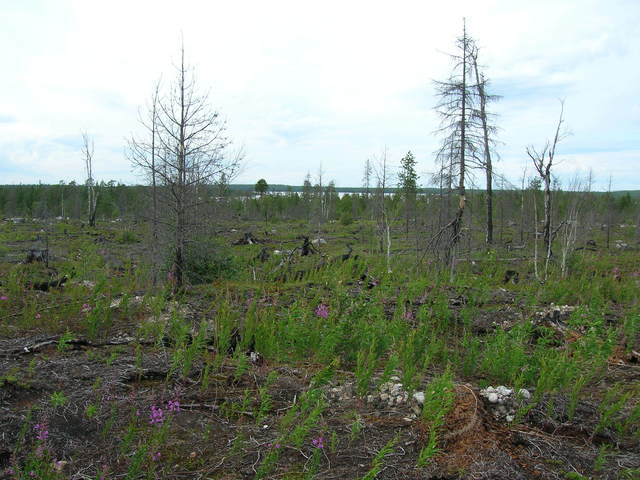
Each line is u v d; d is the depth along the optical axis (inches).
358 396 190.5
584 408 186.4
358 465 145.6
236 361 219.5
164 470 140.7
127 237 1005.8
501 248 899.4
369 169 1191.6
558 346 281.0
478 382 221.6
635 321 291.0
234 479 138.5
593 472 147.6
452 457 146.8
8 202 1879.9
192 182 405.7
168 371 203.6
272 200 2092.8
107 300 300.7
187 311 306.5
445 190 620.4
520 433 164.2
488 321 332.5
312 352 243.9
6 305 310.7
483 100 640.4
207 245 444.5
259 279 487.5
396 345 249.4
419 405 175.8
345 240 1224.8
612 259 919.0
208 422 169.2
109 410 169.8
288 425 166.1
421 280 369.4
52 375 193.5
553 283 487.8
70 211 1839.3
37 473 127.6
